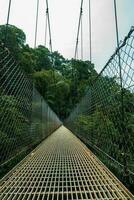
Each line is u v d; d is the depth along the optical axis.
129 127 2.32
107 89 3.34
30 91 4.76
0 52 2.46
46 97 26.70
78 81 14.58
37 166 3.01
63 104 32.28
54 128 15.50
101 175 2.50
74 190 2.06
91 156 3.81
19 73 3.57
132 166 2.23
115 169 2.78
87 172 2.66
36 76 24.75
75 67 15.05
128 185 2.25
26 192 1.97
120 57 2.51
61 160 3.51
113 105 2.98
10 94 3.07
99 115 4.11
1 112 2.66
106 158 3.28
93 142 4.59
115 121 2.90
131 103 2.25
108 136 3.29
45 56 28.80
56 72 36.94
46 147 5.36
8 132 2.98
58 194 1.94
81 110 7.92
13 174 2.55
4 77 2.66
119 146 2.68
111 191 1.99
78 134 8.23
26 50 23.03
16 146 3.41
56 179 2.39
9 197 1.84
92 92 5.10
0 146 2.60
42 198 1.86
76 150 4.80
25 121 4.17
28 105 4.52
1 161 2.61
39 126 6.54
